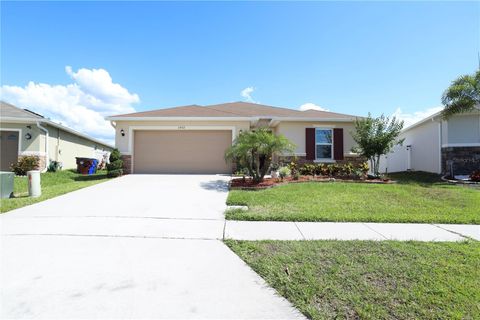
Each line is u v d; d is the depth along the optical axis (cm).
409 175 1491
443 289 284
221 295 278
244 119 1360
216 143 1401
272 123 1536
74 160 1886
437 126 1473
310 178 1168
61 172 1502
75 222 545
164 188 962
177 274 323
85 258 366
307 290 284
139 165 1392
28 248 400
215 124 1380
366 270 331
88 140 2139
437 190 923
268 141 989
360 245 421
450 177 1309
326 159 1441
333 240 446
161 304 259
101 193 869
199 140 1397
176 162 1395
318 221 574
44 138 1488
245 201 737
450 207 702
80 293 277
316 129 1454
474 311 248
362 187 968
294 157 1396
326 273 324
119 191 904
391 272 326
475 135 1396
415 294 275
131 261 358
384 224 556
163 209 666
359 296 273
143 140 1395
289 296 276
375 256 375
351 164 1367
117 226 520
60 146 1681
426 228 528
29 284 293
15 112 1458
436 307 254
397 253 388
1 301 260
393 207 698
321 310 252
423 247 413
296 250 399
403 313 245
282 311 253
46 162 1491
